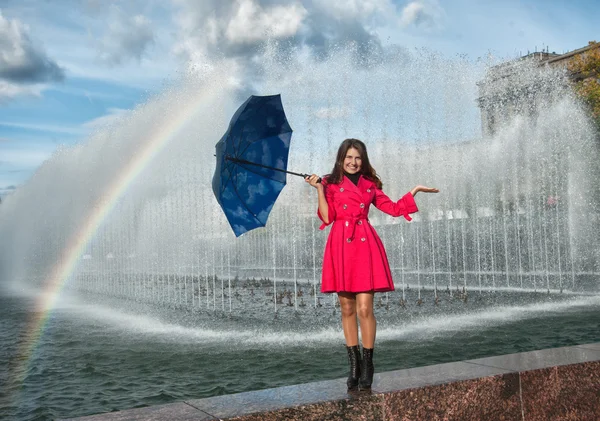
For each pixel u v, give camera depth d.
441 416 4.34
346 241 4.75
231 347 10.68
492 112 25.16
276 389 4.51
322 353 9.84
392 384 4.46
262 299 17.92
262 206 4.71
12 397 8.06
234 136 4.61
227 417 3.83
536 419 4.59
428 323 12.44
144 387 8.28
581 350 5.33
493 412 4.48
